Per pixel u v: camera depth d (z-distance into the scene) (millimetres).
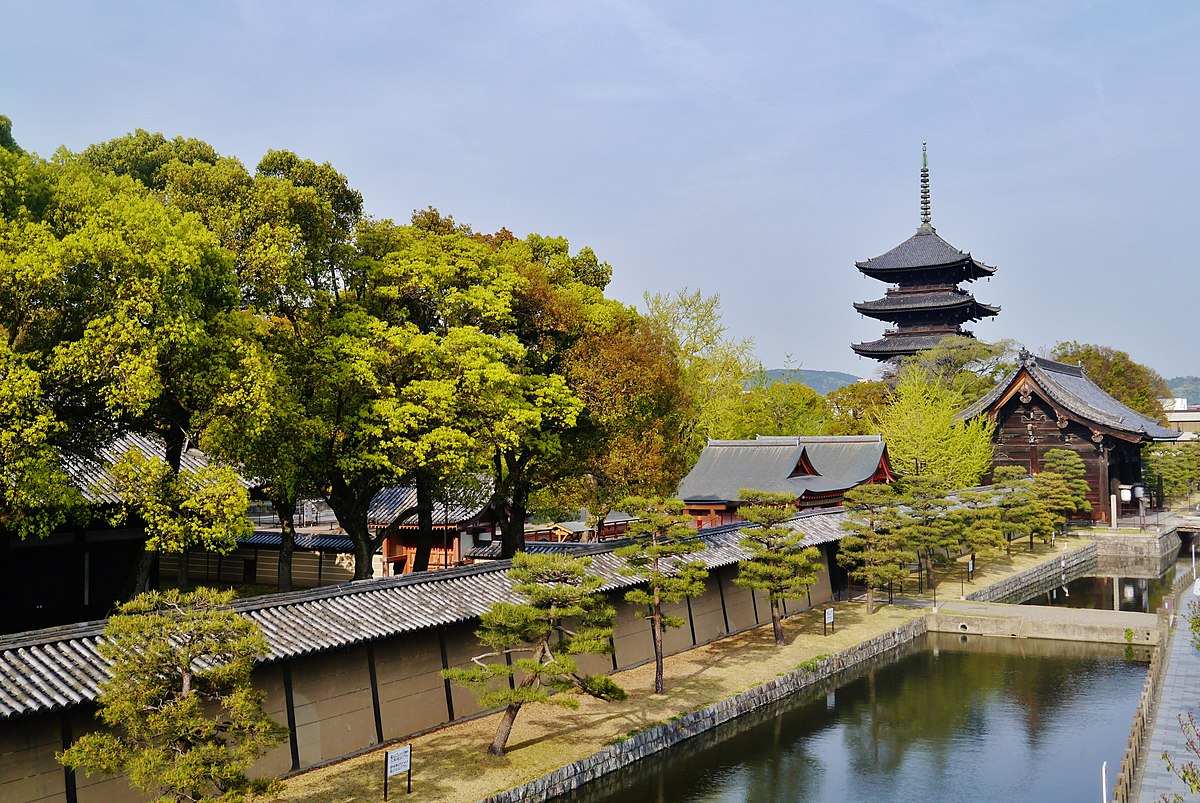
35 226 23531
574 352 36969
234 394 25750
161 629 18016
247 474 30625
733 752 30188
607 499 43844
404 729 27312
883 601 51281
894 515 48750
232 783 17781
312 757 24656
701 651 39531
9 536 31938
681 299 75375
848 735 32094
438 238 35625
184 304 25172
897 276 122812
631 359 36188
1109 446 85812
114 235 23734
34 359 23453
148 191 31609
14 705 18188
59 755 17328
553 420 36656
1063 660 42188
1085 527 82062
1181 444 114188
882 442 61438
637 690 33250
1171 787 24062
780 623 41281
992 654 43312
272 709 23781
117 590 35719
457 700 29156
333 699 25438
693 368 74125
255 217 29375
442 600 28922
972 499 58656
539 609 26266
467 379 31062
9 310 23391
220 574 53000
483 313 33812
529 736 27812
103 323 23344
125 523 35250
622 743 27484
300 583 51312
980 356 102375
